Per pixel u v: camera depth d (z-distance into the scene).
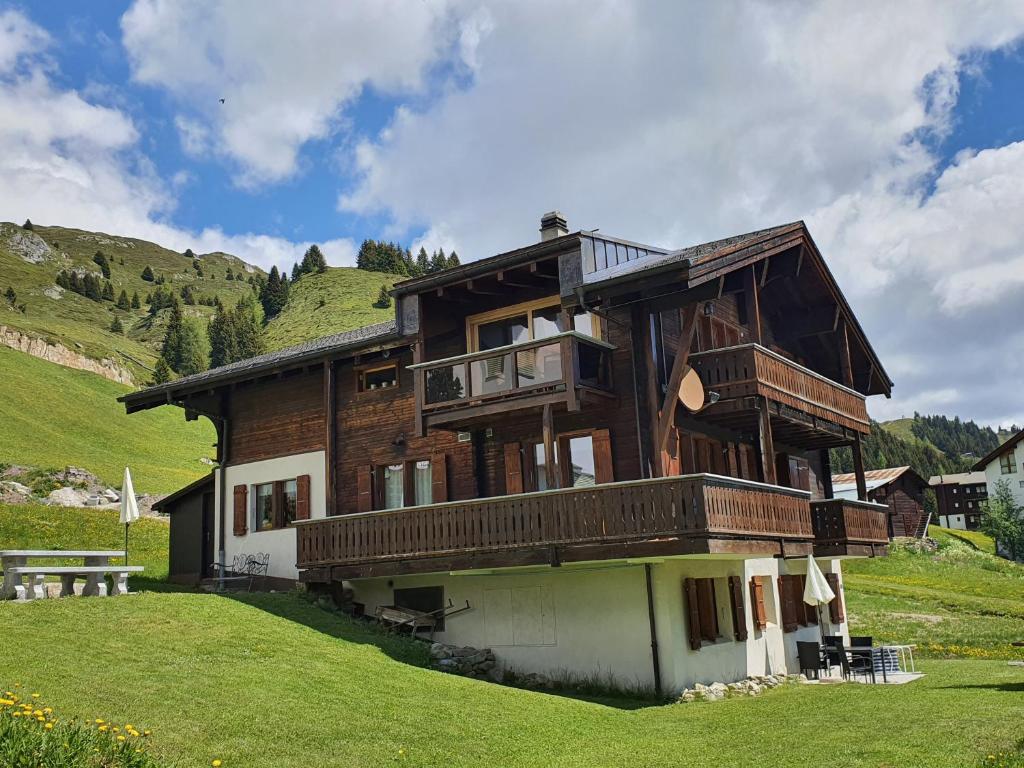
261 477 25.34
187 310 181.88
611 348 19.80
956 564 51.09
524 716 13.05
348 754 10.16
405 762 10.16
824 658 22.00
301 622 18.02
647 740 12.24
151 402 27.09
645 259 22.12
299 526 21.53
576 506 17.44
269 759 9.69
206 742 9.88
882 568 48.72
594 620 18.30
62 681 11.05
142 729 9.85
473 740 11.36
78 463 55.41
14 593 15.41
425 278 21.20
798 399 21.56
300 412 24.95
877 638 30.98
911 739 11.42
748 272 20.89
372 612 20.91
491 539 18.36
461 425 21.34
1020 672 20.42
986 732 11.56
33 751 7.95
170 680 11.88
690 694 16.91
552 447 18.80
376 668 14.80
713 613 19.47
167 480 59.12
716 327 22.97
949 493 117.94
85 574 16.62
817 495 28.20
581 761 10.70
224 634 15.04
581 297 18.81
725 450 22.77
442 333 22.27
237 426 26.17
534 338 21.42
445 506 19.11
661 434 19.05
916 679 19.53
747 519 17.66
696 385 19.88
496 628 19.47
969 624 33.53
